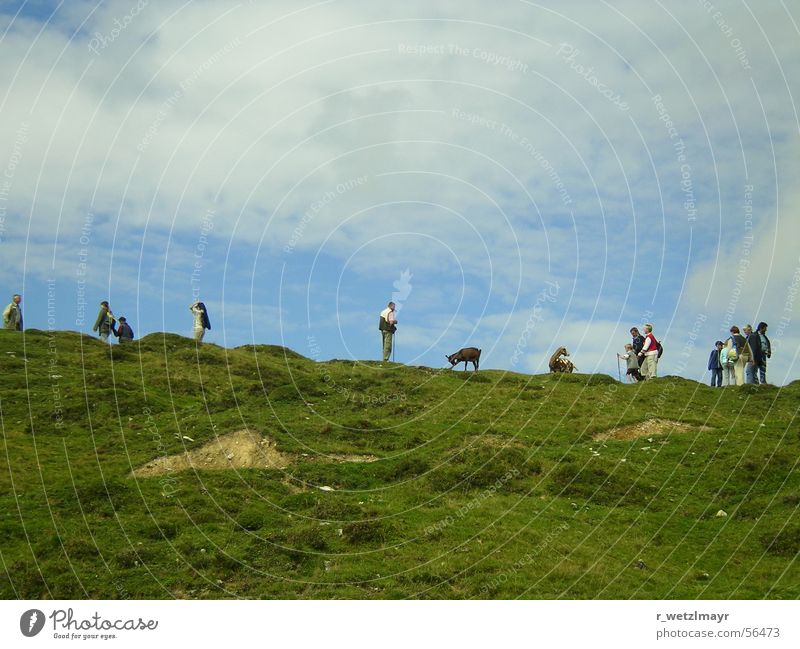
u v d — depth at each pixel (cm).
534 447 3250
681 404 3766
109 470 2917
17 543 2372
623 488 2892
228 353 4456
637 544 2545
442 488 2870
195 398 3778
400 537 2517
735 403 3791
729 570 2405
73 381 3781
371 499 2781
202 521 2533
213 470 2920
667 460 3123
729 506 2775
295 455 3072
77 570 2264
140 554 2338
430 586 2272
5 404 3478
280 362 4531
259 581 2273
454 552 2439
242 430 3198
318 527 2539
